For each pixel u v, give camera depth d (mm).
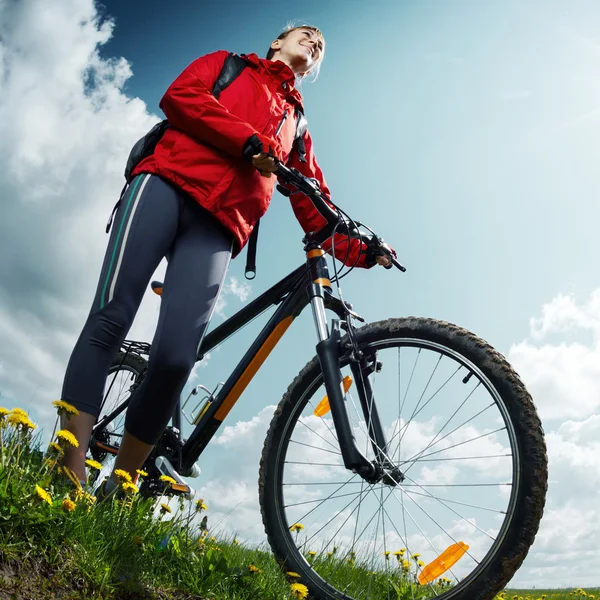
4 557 1103
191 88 1799
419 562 2164
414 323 1758
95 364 1651
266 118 1939
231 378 2084
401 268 2109
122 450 1761
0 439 1230
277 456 1924
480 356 1594
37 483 1263
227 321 2264
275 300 2131
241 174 1826
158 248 1742
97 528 1358
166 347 1681
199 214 1807
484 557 1459
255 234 2100
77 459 1575
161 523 1674
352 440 1644
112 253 1726
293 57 2234
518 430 1473
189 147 1788
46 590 1104
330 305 2006
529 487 1425
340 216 1949
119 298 1692
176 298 1728
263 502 1909
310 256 2008
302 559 1815
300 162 2217
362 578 1837
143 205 1745
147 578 1400
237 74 1948
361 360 1838
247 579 1616
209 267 1784
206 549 1776
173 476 1938
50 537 1194
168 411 1723
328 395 1726
